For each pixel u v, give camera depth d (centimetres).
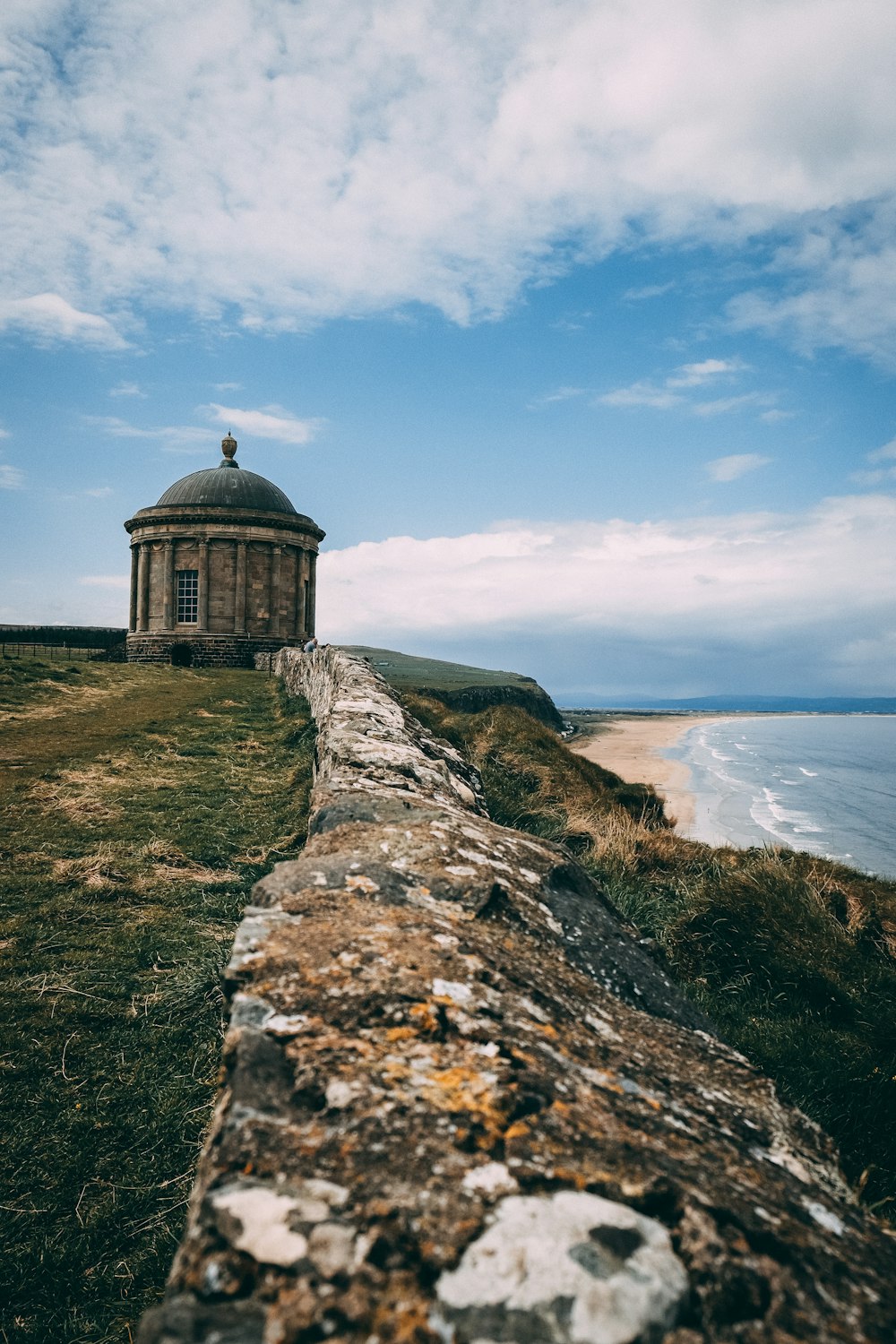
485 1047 221
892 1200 397
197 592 4425
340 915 295
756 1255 161
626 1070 244
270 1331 132
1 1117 438
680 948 699
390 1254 146
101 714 1845
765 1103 261
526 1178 169
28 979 575
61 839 905
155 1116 443
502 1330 133
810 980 639
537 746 1563
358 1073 199
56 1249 361
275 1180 165
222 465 4953
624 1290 141
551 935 352
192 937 662
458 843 407
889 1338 148
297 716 1791
